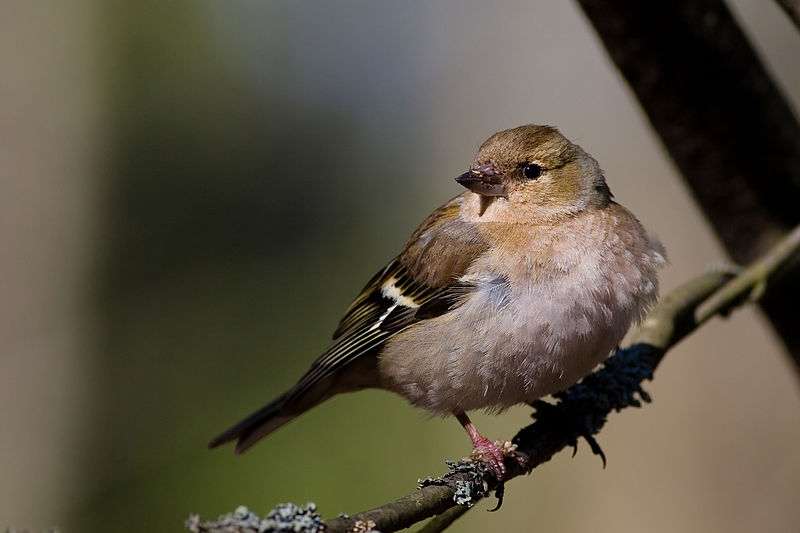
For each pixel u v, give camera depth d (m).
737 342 11.11
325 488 12.27
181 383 13.66
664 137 7.23
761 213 7.30
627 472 11.30
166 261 15.16
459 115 14.73
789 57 12.14
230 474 12.36
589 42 13.88
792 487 10.50
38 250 15.27
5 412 13.79
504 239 6.57
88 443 13.55
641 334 6.91
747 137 7.00
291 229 15.08
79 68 15.88
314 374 7.21
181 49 15.89
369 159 15.18
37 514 12.86
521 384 6.37
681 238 12.36
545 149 6.68
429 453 12.45
